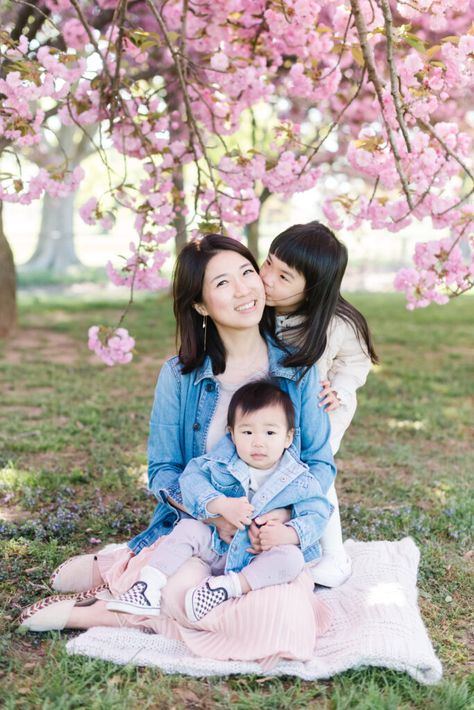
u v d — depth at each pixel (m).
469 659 2.74
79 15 3.52
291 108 8.07
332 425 3.12
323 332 2.93
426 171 3.35
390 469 4.88
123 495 4.24
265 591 2.64
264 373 3.00
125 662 2.59
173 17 4.36
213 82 4.18
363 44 3.22
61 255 27.56
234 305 2.80
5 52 3.53
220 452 2.85
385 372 8.09
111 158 17.53
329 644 2.69
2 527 3.63
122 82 3.88
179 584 2.71
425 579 3.30
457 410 6.45
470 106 8.47
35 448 5.06
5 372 7.75
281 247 2.89
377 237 28.56
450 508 4.08
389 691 2.46
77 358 8.77
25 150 15.52
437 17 3.33
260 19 4.13
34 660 2.63
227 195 3.91
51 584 3.11
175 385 3.04
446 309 14.00
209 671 2.54
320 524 2.81
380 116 3.65
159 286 4.01
